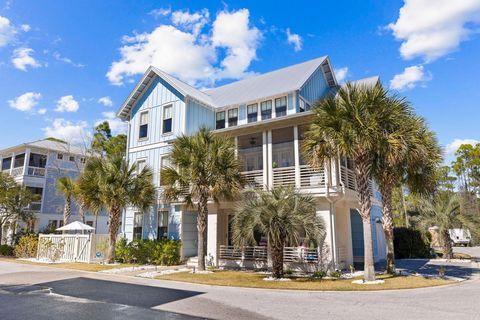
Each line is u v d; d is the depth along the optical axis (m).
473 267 14.66
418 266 15.11
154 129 19.97
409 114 11.25
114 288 9.91
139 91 21.08
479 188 41.53
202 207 13.81
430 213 19.02
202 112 19.72
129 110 21.62
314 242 11.34
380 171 12.52
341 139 10.20
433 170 13.12
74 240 18.11
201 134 14.40
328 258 12.59
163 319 6.31
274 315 6.61
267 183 14.74
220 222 16.41
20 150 31.36
